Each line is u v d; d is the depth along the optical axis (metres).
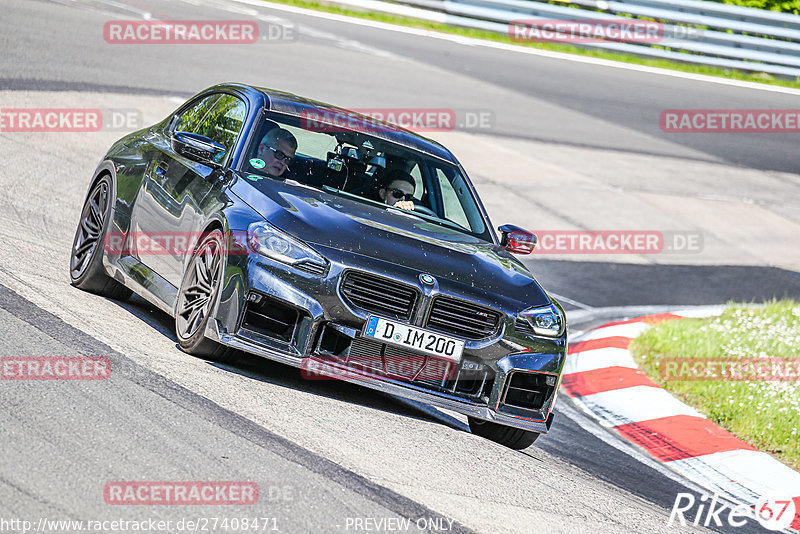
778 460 18.12
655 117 55.97
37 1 48.84
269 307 13.95
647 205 40.78
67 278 18.02
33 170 25.91
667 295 31.47
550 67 62.34
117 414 11.37
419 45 60.56
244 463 10.84
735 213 42.72
